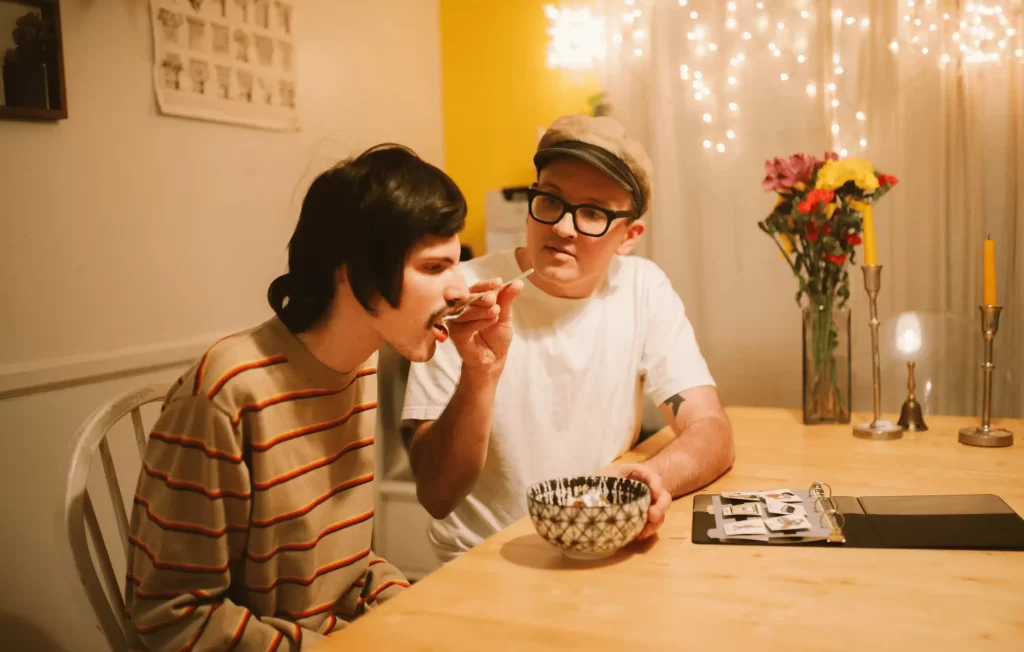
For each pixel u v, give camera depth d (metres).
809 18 2.51
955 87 2.35
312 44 2.54
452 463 1.14
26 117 1.71
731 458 1.30
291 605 0.93
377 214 0.82
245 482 0.85
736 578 0.86
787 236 1.68
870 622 0.74
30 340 1.74
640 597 0.81
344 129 2.69
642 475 1.00
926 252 2.40
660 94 2.71
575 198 1.34
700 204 2.69
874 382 1.57
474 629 0.74
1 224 1.68
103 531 1.90
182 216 2.10
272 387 0.88
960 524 1.00
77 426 1.84
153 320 2.03
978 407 2.29
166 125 2.05
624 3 2.73
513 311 1.47
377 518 2.49
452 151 3.17
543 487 0.97
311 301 0.88
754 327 2.66
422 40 3.05
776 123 2.58
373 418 1.04
